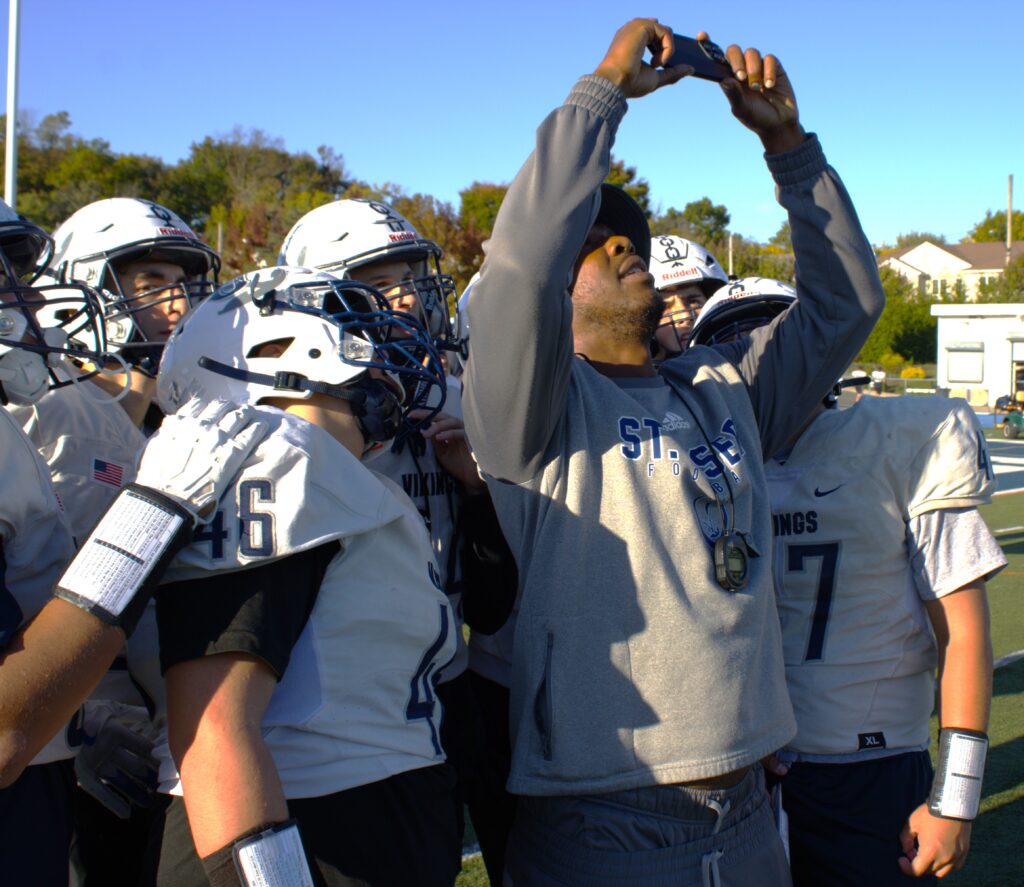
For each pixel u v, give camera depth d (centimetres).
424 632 155
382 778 146
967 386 3127
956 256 6334
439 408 199
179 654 127
